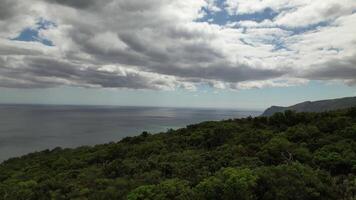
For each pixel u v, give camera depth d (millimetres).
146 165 34312
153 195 21281
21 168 53312
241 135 42219
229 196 19156
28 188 31781
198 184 21250
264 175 20312
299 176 20375
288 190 19000
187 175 27766
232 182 19625
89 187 29094
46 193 29594
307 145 32625
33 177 41344
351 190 19844
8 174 47750
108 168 36344
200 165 30781
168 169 31172
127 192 24828
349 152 26938
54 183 32188
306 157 28297
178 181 23344
